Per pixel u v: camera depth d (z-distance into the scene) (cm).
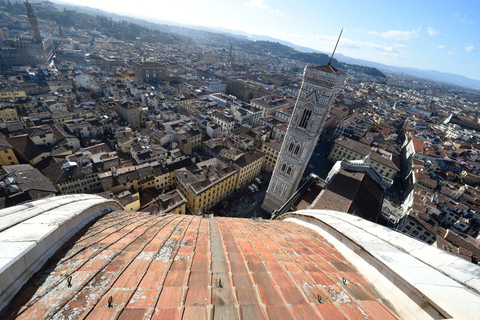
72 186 8456
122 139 11331
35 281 1128
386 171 14088
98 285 1133
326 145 18225
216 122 15700
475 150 19538
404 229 9038
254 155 11769
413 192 11381
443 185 12369
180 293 1114
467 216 9806
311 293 1244
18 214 1512
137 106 14662
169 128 13262
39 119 12419
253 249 1845
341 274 1538
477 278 1123
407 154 17812
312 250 1995
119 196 7738
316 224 2883
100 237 1750
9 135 10694
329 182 6594
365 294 1312
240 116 16775
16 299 998
